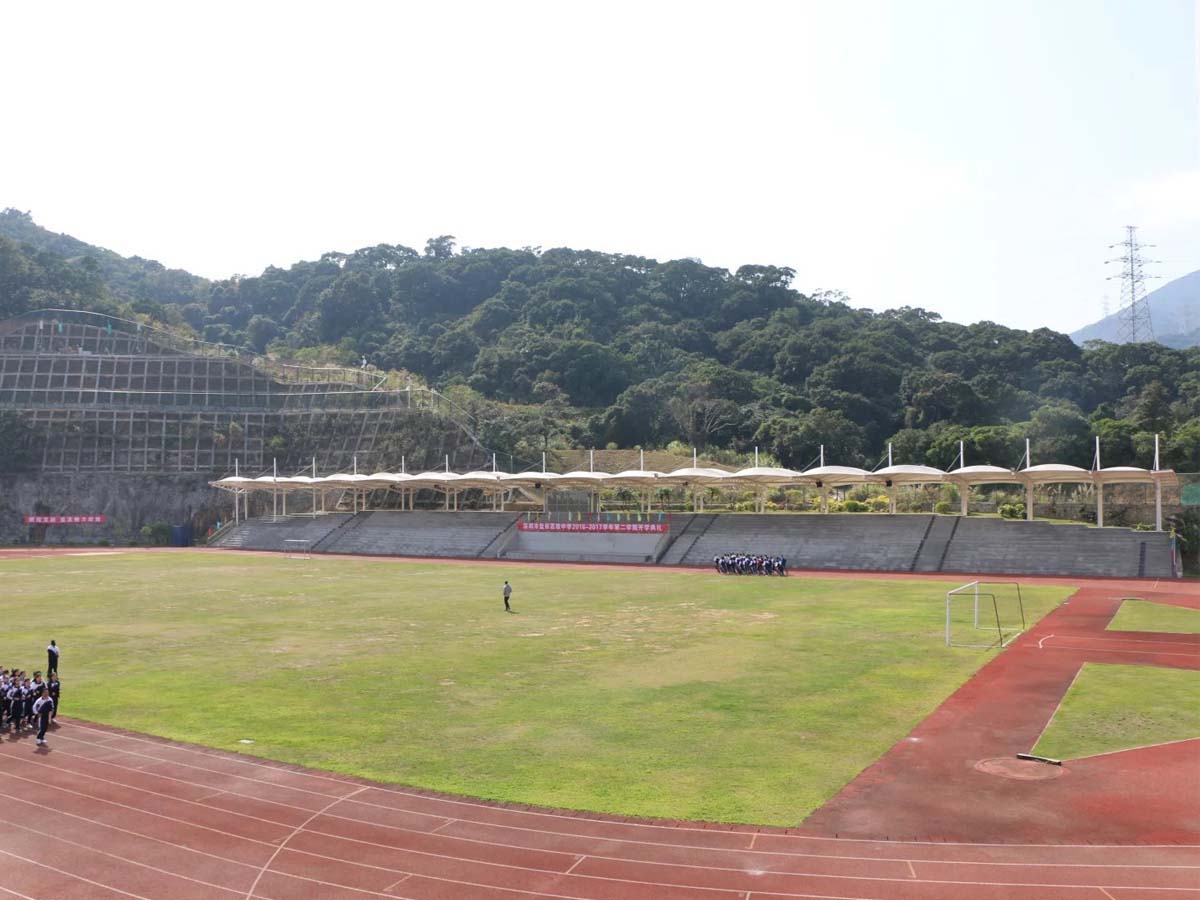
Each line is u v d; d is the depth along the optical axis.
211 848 19.52
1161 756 24.73
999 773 23.52
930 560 82.19
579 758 25.02
